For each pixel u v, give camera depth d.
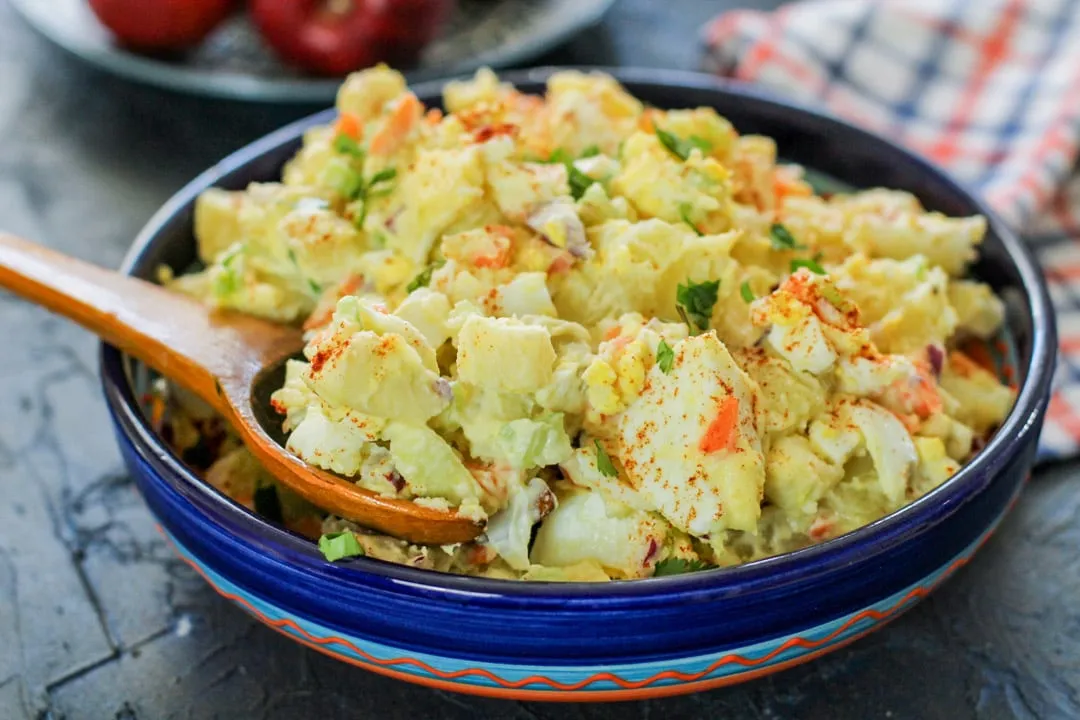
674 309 0.42
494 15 0.68
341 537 0.36
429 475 0.38
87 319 0.42
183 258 0.46
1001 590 0.43
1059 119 0.55
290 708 0.41
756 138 0.49
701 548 0.39
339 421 0.38
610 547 0.39
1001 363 0.45
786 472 0.39
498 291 0.40
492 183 0.42
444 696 0.41
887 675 0.41
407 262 0.42
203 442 0.44
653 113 0.48
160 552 0.45
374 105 0.48
